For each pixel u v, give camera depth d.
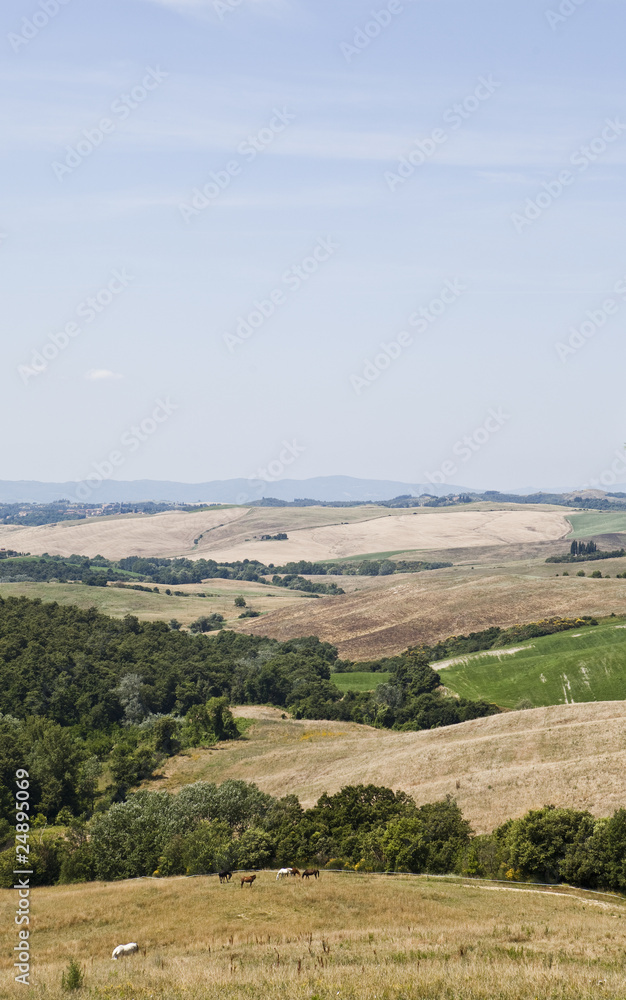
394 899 36.16
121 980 21.50
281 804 60.50
